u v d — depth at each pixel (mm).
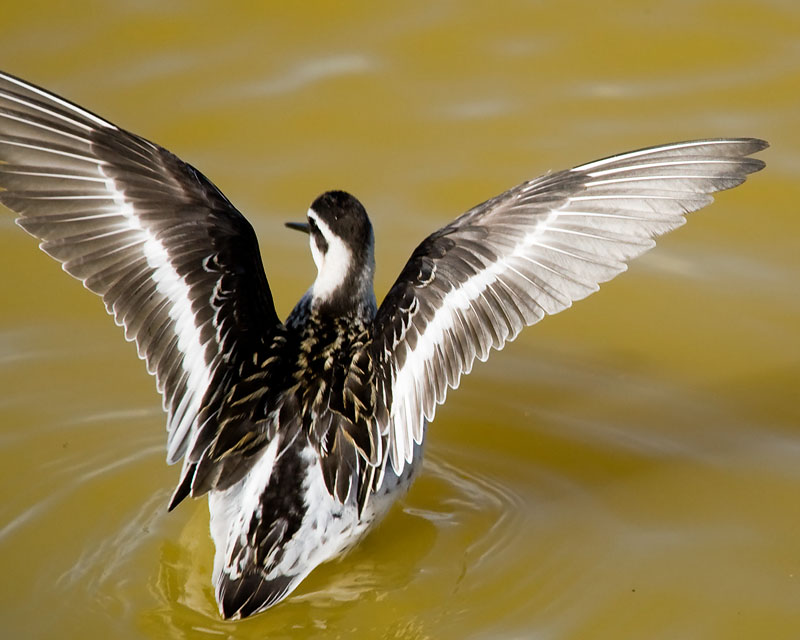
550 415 13398
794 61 17875
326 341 10656
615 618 10695
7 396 13359
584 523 11852
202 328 10422
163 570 11281
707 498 12133
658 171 9695
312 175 16281
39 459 12586
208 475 10219
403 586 11172
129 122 16844
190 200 10688
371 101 17406
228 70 17812
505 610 10867
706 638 10461
